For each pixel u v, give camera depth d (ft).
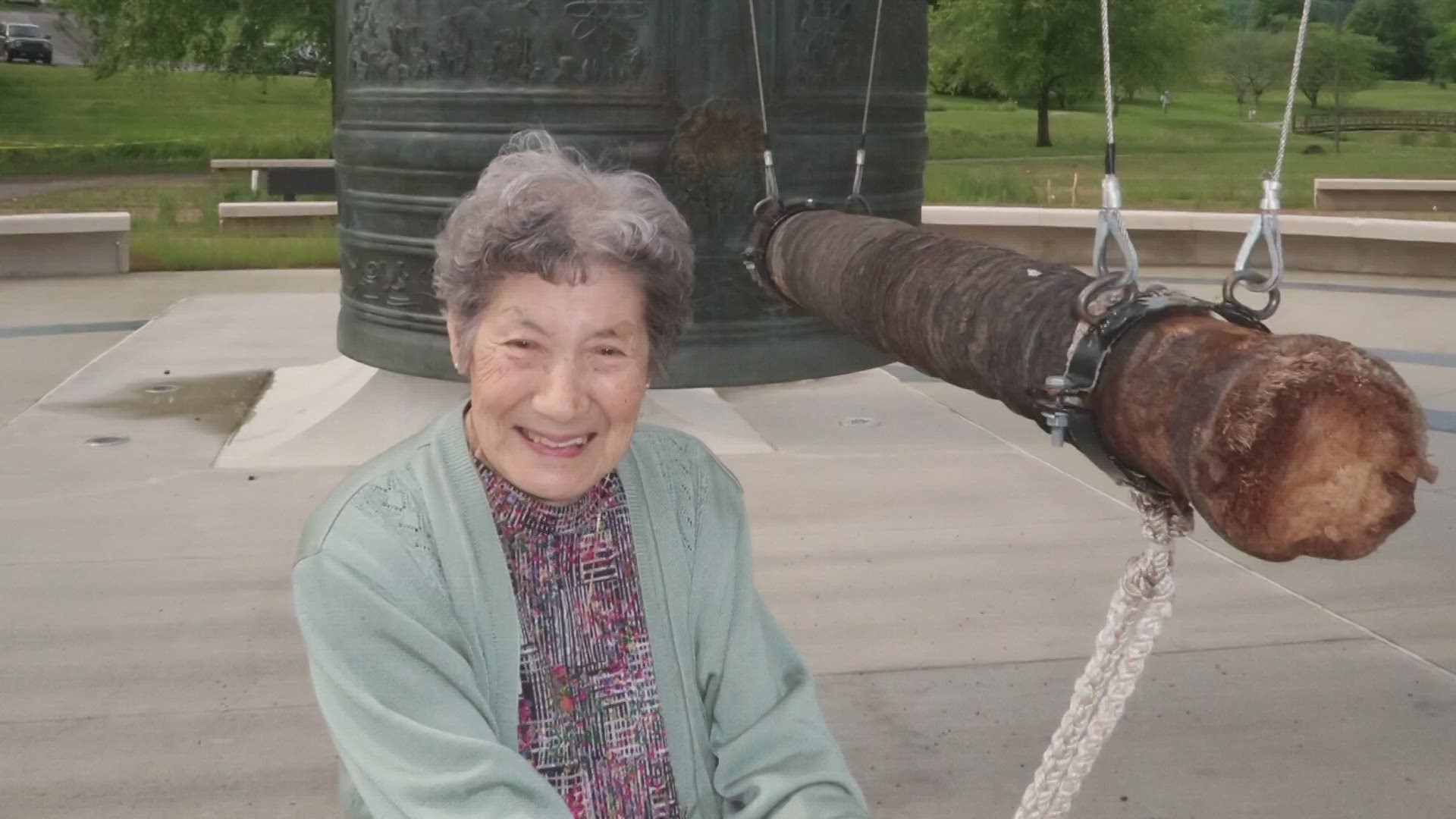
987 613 14.15
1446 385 26.53
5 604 14.21
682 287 5.10
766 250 10.92
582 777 5.08
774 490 18.48
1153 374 4.15
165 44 78.84
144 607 14.17
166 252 45.93
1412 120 150.92
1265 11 212.23
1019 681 12.51
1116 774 10.77
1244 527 3.90
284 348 28.78
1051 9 144.36
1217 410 3.84
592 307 4.89
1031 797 4.86
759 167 19.70
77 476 19.11
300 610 4.85
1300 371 3.76
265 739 11.30
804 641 13.44
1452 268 43.06
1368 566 15.69
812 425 21.89
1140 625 4.63
